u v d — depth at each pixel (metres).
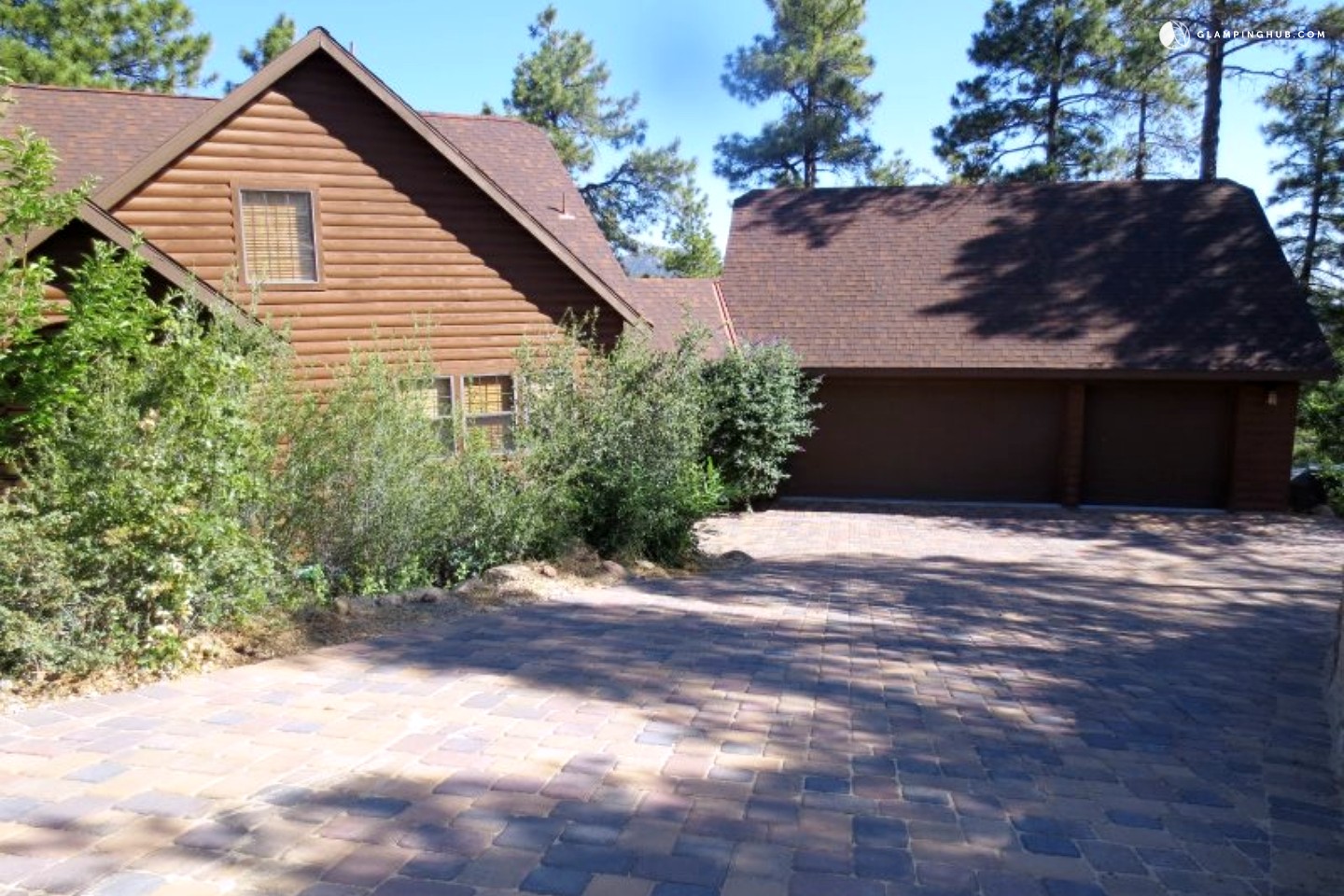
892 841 3.33
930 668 6.05
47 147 6.64
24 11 23.44
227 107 11.25
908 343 18.48
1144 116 28.20
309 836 3.16
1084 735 4.75
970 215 21.17
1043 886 3.05
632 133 38.44
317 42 11.64
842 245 21.14
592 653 5.88
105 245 7.11
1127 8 25.52
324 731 4.21
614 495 9.88
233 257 11.46
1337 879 3.18
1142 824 3.60
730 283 20.73
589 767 3.89
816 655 6.21
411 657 5.61
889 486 18.89
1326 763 4.40
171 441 5.19
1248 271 18.67
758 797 3.67
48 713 4.34
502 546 8.66
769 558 12.53
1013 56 28.73
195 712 4.42
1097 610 8.88
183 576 5.06
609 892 2.87
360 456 7.39
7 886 2.76
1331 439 20.31
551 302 13.77
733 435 16.45
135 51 25.28
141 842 3.07
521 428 9.55
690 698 4.99
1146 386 18.00
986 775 4.08
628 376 10.31
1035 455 18.44
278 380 7.11
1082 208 20.72
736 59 32.22
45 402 6.17
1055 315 18.50
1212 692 5.74
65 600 4.73
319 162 11.97
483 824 3.30
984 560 12.65
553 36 37.34
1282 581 11.39
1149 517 17.19
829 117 31.38
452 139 17.72
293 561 6.92
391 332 12.56
